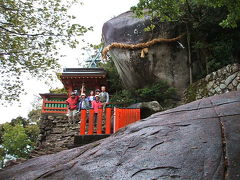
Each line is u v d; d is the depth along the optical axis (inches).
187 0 420.5
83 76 590.2
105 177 114.4
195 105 170.9
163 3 386.0
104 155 137.3
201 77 464.1
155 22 505.4
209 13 417.7
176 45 497.7
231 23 303.9
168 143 126.8
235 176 91.7
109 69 625.6
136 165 116.3
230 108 144.4
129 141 144.1
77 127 412.8
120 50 530.0
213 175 95.4
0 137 846.5
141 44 508.1
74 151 164.7
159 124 154.6
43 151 293.1
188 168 103.2
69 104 408.8
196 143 118.2
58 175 129.6
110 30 561.9
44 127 466.0
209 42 457.1
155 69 510.9
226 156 103.7
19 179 138.3
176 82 494.9
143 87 538.6
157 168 109.1
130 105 490.3
